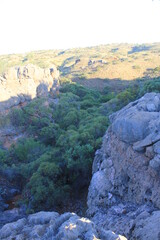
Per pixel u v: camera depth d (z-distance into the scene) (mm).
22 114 27625
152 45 143000
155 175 9328
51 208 15336
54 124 26344
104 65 78875
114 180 11617
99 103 35688
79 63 91875
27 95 30156
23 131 26828
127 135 10750
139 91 31703
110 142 12930
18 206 16781
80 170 16797
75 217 5867
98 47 165750
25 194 17484
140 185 9984
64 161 17766
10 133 25969
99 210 11445
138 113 11023
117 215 10102
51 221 6184
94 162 14648
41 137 25500
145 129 10297
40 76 33094
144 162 9977
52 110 30406
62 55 126000
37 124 27078
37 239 5605
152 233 7125
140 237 7426
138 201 9969
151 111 11656
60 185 16469
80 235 5293
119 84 60375
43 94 33062
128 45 167750
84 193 16297
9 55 120250
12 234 6078
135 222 8406
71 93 37250
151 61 79562
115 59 88750
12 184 19547
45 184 16016
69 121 26875
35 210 15258
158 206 8844
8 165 21359
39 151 22141
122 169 11297
